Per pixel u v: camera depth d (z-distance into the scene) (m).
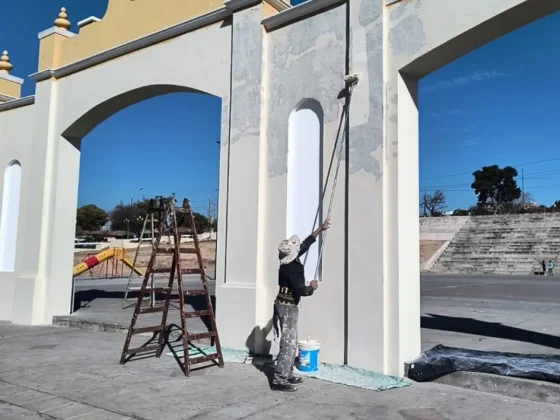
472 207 63.62
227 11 8.43
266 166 7.77
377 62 6.52
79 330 9.92
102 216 74.12
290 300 5.79
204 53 8.80
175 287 19.38
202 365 6.89
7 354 7.69
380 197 6.32
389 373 6.12
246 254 7.73
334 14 7.16
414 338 6.33
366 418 4.75
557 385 5.16
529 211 53.72
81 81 10.75
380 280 6.22
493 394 5.47
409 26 6.32
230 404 5.18
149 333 9.10
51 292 10.84
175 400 5.32
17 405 5.18
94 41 10.65
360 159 6.56
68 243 11.16
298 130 7.53
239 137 8.03
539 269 31.33
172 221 7.30
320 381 6.01
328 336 6.76
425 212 68.56
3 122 12.24
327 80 7.14
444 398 5.33
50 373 6.48
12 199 11.96
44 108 11.23
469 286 20.09
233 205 7.98
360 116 6.62
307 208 7.30
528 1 5.36
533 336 8.34
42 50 11.51
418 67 6.42
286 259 5.89
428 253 37.78
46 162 11.06
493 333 8.65
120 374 6.41
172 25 9.22
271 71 7.87
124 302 12.66
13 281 11.42
